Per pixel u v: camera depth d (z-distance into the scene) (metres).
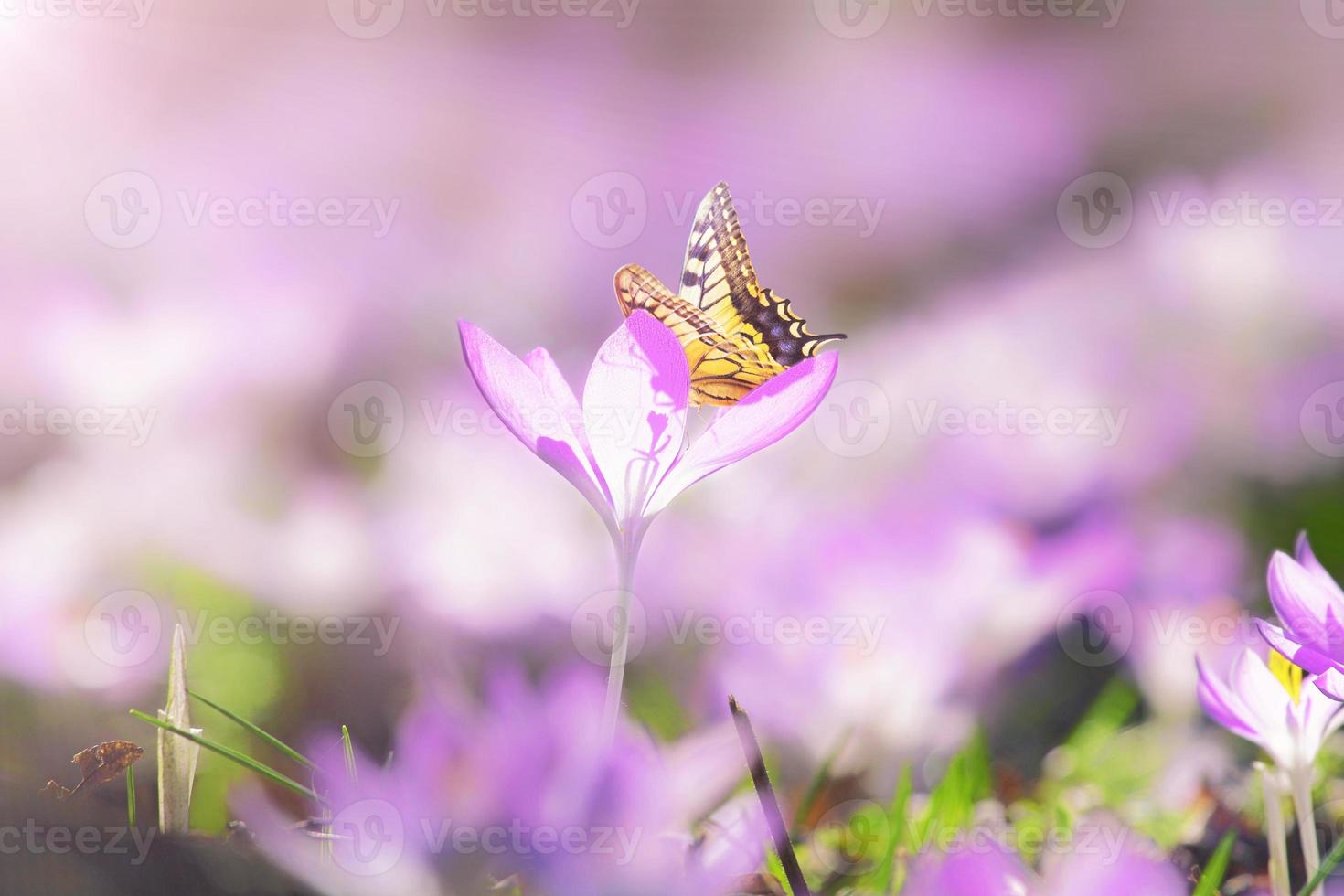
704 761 0.74
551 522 0.97
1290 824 0.81
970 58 2.21
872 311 1.87
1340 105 2.13
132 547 0.96
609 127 1.97
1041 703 0.92
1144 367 1.30
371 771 0.73
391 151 1.82
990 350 1.34
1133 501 1.19
